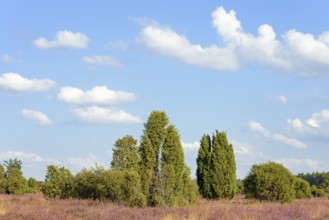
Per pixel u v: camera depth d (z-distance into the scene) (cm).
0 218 1988
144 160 2794
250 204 2945
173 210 2288
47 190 3381
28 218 1992
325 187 7769
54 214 2114
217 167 3853
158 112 2859
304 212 2380
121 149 3994
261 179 3447
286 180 3444
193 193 2867
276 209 2500
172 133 2833
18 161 5519
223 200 3569
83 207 2405
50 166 3453
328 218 2241
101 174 3097
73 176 3347
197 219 2005
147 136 2816
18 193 4919
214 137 3947
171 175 2714
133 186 2689
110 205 2550
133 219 1975
